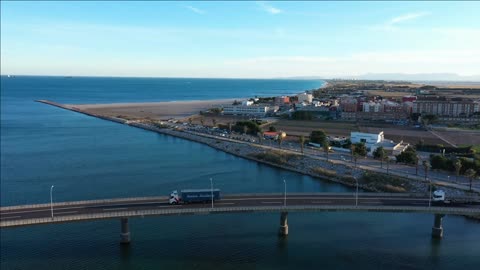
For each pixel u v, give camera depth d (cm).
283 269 9081
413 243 10494
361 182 15750
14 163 19512
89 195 14500
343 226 11675
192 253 9794
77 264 9175
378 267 9219
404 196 12056
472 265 9331
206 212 10394
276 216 12494
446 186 14225
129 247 10088
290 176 17412
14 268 8931
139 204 10969
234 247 10162
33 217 9781
